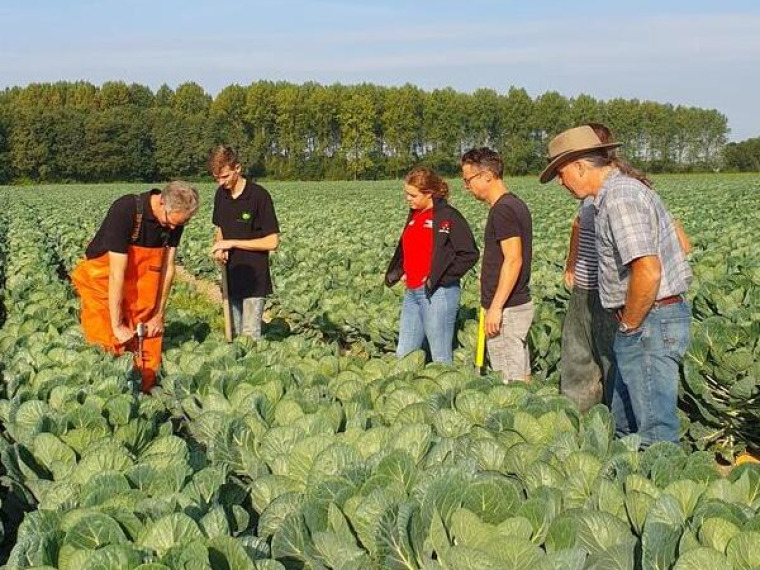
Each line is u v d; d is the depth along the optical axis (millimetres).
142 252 7617
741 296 10656
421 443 4629
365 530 3770
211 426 5484
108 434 5355
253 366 7121
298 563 3734
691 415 8430
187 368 7465
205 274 20891
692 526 3623
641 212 5496
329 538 3650
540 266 16172
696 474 4383
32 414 5785
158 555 3568
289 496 4066
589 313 6922
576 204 39250
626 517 3986
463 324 10484
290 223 30250
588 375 7176
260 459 4910
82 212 36906
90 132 110250
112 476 4227
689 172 126312
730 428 8156
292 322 14484
